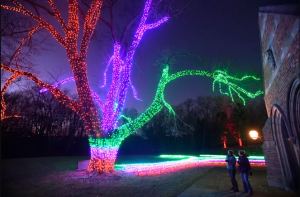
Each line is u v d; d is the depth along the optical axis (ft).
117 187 29.22
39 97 107.96
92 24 38.73
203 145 132.36
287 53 16.52
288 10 14.73
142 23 39.40
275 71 21.94
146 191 26.94
